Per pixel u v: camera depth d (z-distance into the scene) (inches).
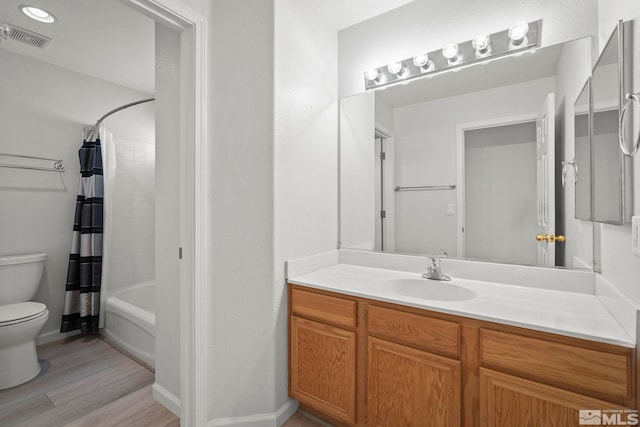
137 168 125.6
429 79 72.1
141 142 127.5
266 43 61.6
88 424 63.5
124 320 98.3
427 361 48.7
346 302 57.7
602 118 43.1
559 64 57.4
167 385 69.6
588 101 48.3
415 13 73.8
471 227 67.6
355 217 82.0
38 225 102.0
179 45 66.2
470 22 67.4
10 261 90.5
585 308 46.8
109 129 118.2
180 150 59.8
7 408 68.5
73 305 105.8
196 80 57.5
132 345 94.7
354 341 56.7
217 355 60.2
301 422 64.6
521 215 61.7
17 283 91.8
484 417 44.1
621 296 39.6
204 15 58.7
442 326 47.6
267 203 61.7
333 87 83.0
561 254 57.1
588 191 48.2
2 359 75.8
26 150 99.7
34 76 101.3
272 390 62.2
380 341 53.7
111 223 111.8
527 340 41.0
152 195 130.0
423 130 73.0
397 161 76.5
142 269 125.4
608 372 36.2
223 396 60.5
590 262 53.7
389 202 77.7
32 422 64.0
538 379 40.4
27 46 94.3
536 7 60.0
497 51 63.1
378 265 77.7
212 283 59.9
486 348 44.0
